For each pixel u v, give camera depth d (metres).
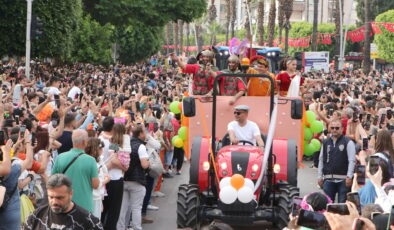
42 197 9.43
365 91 28.86
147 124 14.05
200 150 10.97
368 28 46.59
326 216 5.11
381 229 5.38
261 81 12.08
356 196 5.93
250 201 9.52
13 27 33.91
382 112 16.22
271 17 63.00
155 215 12.72
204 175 10.78
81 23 48.53
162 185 15.77
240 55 12.65
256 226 11.38
